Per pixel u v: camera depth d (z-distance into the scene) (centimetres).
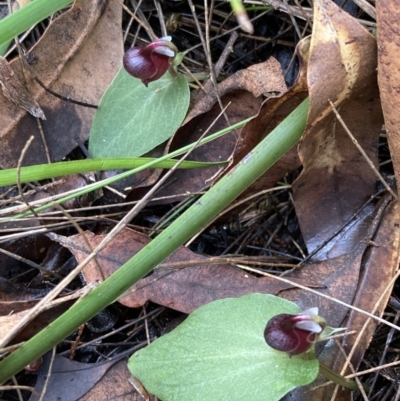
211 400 8
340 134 10
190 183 11
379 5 8
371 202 11
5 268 11
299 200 11
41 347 9
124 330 11
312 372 8
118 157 11
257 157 9
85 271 10
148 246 9
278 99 10
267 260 11
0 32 8
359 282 10
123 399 10
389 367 10
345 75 9
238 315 9
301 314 8
